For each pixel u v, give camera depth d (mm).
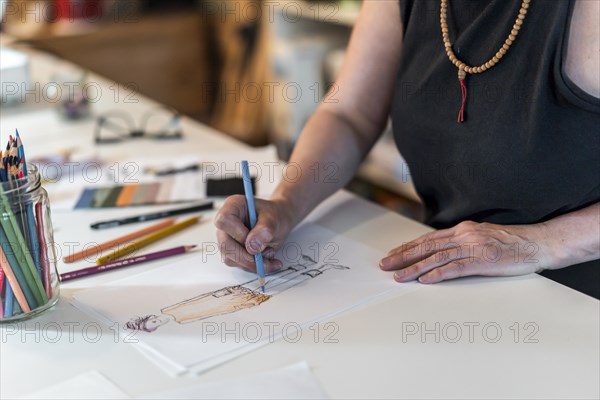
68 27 3326
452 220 1106
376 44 1190
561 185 977
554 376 714
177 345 772
